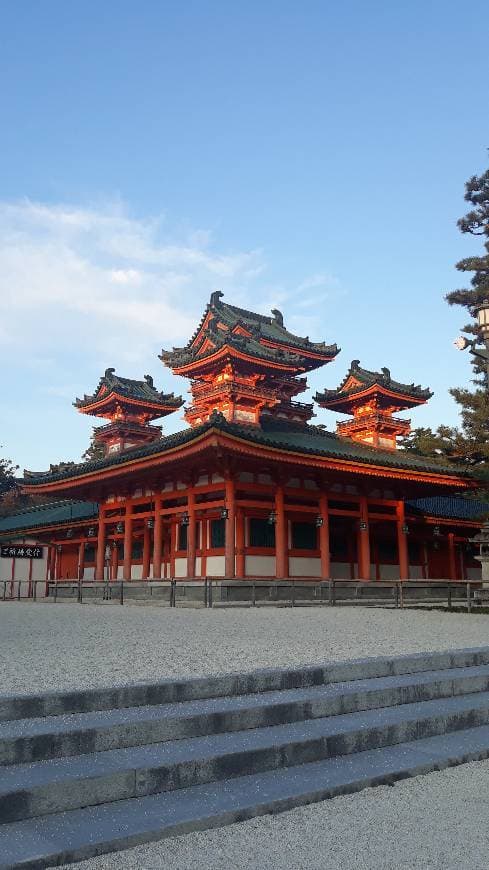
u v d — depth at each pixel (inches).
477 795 275.7
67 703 306.0
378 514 1622.8
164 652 488.4
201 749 281.7
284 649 513.7
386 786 283.6
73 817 232.1
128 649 506.9
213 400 1715.1
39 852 204.2
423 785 286.4
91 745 274.7
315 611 1071.6
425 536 1882.4
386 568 1726.1
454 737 352.8
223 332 1802.4
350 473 1486.2
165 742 293.0
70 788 238.2
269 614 979.9
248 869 207.3
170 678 353.1
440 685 412.8
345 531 1628.9
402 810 257.6
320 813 252.4
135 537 1738.4
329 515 1556.3
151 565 1659.7
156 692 331.6
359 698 367.2
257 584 1336.1
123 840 217.8
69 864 205.9
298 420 1919.3
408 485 1644.9
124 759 264.7
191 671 393.7
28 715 295.1
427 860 215.8
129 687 324.5
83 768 251.8
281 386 1857.8
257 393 1691.7
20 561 1798.7
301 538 1509.6
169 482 1544.0
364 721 339.6
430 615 987.3
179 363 1780.3
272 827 238.5
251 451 1296.8
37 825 224.4
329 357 2073.1
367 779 281.4
